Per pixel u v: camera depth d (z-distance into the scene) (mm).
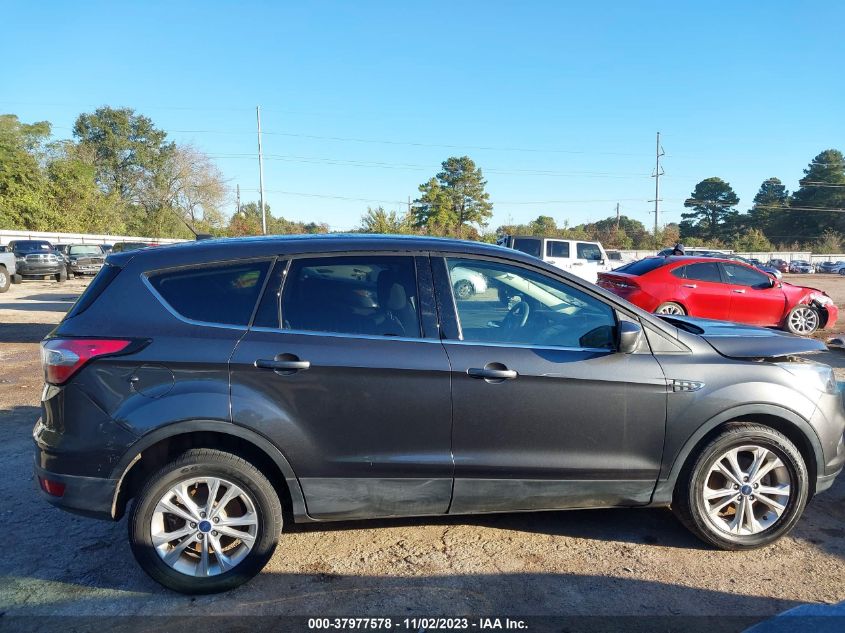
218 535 3145
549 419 3307
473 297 3438
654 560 3457
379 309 3314
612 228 76875
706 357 3500
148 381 3039
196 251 3309
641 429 3387
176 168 61344
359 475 3217
